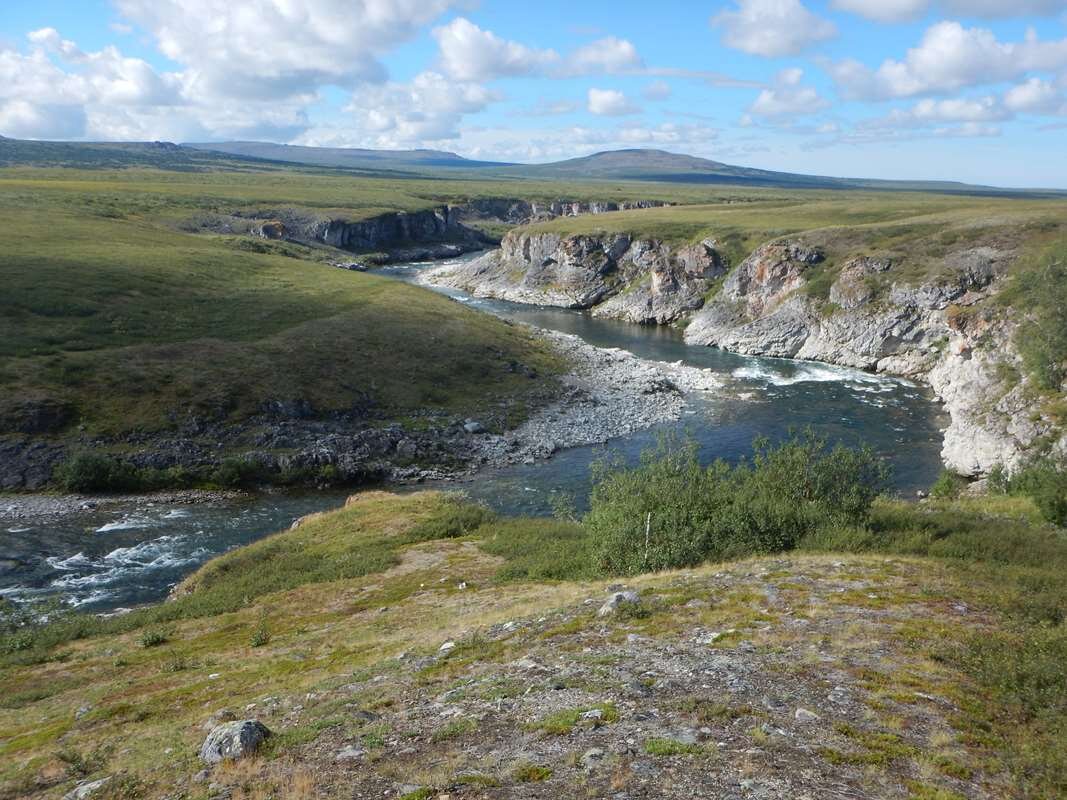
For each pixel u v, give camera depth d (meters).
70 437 49.78
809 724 11.20
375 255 180.12
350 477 51.50
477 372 72.94
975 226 96.62
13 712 19.17
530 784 9.77
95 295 72.69
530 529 37.09
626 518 26.45
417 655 17.58
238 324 72.94
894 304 87.50
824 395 74.06
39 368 55.03
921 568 21.08
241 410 56.34
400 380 67.31
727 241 120.25
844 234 104.50
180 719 16.22
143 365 59.09
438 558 32.97
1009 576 20.33
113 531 41.72
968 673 13.33
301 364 65.00
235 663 21.03
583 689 13.07
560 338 95.25
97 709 17.91
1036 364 51.78
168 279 84.44
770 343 95.31
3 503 44.03
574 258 134.12
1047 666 12.86
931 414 67.06
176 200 172.12
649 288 121.75
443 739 11.64
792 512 26.66
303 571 32.75
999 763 10.12
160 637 25.06
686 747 10.43
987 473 47.66
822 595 18.42
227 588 31.08
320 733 12.66
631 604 18.20
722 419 65.94
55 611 31.05
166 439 51.75
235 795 10.47
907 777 9.69
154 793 11.44
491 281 146.12
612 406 69.19
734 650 14.70
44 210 120.12
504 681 14.11
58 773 13.55
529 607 20.91
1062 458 41.03
